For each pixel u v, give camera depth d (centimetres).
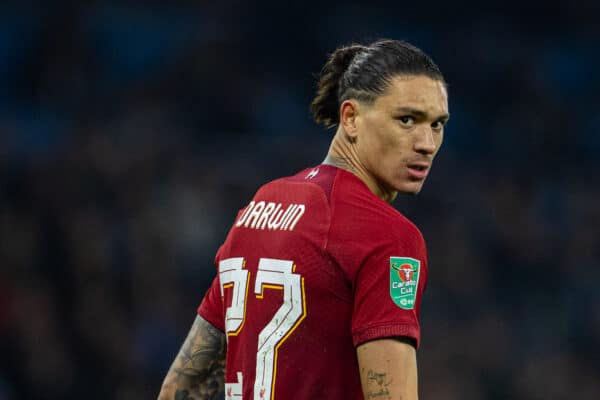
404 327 954
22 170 3772
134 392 3416
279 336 1000
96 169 3791
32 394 3291
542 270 4472
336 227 989
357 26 5241
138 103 4325
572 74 5481
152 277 3625
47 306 3469
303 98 4928
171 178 3906
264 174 4097
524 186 4725
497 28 5522
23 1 4547
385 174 1037
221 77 4644
